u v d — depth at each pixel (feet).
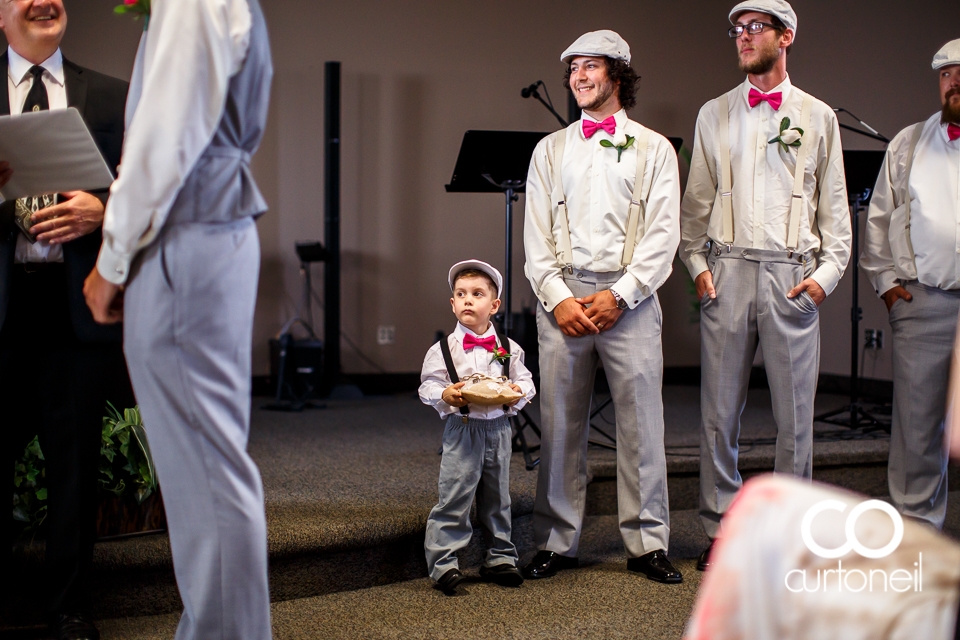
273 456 12.42
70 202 6.54
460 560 9.06
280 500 9.52
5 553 7.31
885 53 19.51
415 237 21.76
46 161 5.85
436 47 21.65
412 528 8.76
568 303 8.61
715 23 23.00
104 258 5.08
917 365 9.77
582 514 9.18
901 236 9.85
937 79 18.57
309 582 8.26
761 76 9.05
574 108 20.44
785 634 2.01
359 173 21.39
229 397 5.34
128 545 7.71
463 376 8.39
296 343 19.39
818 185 9.21
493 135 11.25
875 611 1.99
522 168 11.67
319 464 11.80
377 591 8.45
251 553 5.37
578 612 7.84
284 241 21.01
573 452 9.04
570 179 8.80
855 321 14.34
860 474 12.40
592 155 8.75
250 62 5.22
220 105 4.99
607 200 8.64
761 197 8.98
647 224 8.66
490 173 11.66
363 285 21.53
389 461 12.05
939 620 1.99
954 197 9.47
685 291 22.82
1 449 7.11
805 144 8.91
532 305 21.99
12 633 7.25
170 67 4.88
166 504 5.40
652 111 22.63
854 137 20.17
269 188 20.88
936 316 9.61
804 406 9.11
